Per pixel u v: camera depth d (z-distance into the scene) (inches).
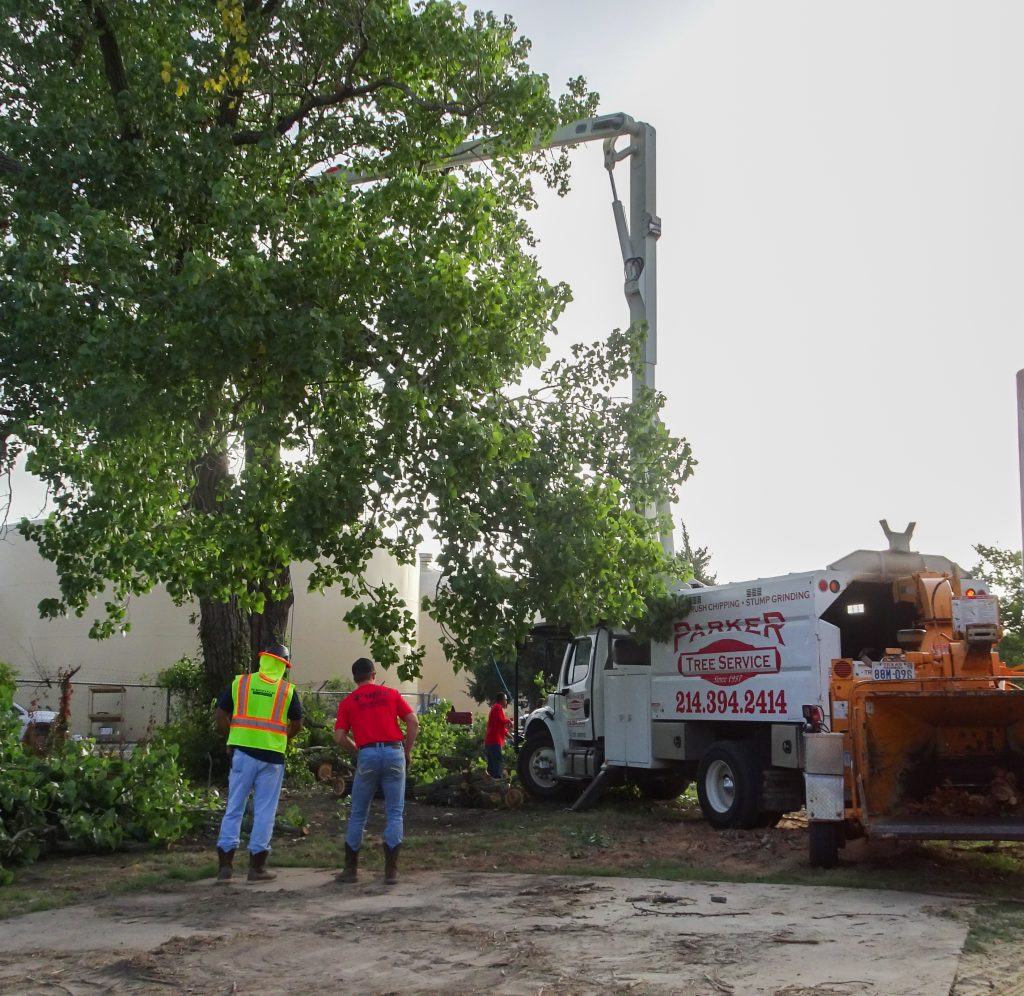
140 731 1470.2
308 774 707.4
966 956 250.4
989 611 427.5
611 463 567.5
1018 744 395.2
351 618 492.7
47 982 235.8
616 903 321.7
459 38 655.1
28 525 682.8
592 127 759.1
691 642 563.5
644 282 746.8
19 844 393.7
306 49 650.2
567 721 665.0
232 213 504.4
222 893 341.7
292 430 509.0
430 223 511.8
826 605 487.2
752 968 241.3
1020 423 243.0
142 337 471.8
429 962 249.6
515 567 490.0
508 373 492.1
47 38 620.1
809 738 386.3
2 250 548.4
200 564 632.4
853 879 359.9
